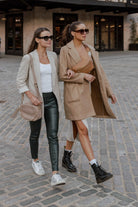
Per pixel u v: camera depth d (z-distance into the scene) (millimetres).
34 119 3152
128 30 27844
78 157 3953
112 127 5320
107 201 2785
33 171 3525
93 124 5516
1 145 4484
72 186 3109
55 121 3213
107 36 26453
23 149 4305
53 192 2990
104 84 3205
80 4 20438
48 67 3168
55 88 3201
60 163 3771
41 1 19297
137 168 3570
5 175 3414
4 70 14125
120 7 23203
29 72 3164
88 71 3197
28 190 3043
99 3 21359
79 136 3201
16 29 23672
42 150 4238
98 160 3818
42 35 3111
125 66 15141
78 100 3141
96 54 3277
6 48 24969
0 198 2881
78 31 3133
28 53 3270
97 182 2990
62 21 23109
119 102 7332
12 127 5422
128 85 9734
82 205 2725
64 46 3248
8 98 8016
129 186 3096
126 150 4191
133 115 6137
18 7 21406
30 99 3131
